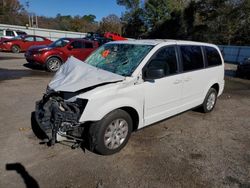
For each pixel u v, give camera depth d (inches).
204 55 207.9
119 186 116.8
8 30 853.8
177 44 179.0
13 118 192.1
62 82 145.1
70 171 126.2
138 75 147.0
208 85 214.8
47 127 137.2
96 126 133.9
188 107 196.7
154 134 177.3
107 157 141.1
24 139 157.4
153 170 130.9
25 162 132.0
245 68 490.9
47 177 120.6
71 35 1374.3
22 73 394.6
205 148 159.5
